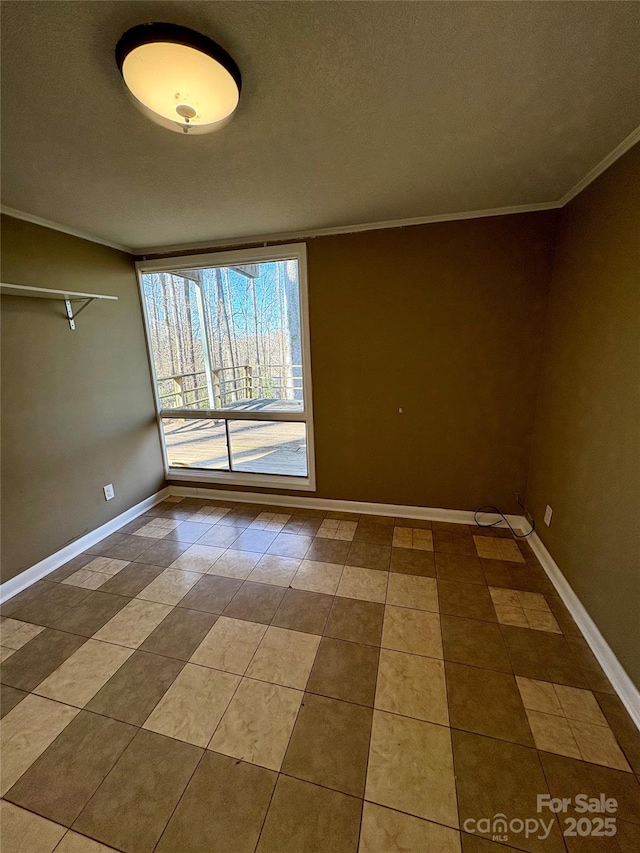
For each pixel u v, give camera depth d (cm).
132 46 95
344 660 166
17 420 221
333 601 204
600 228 175
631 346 150
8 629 190
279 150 156
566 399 208
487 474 276
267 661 167
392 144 153
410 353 271
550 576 219
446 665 161
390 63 108
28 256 225
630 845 102
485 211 235
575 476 195
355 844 104
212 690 153
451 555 244
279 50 102
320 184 190
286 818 111
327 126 139
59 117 129
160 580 228
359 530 282
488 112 132
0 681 160
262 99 123
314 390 299
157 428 344
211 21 93
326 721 139
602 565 166
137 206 213
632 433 148
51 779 123
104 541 277
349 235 263
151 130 138
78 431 262
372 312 271
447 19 94
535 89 120
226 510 326
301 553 253
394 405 283
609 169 168
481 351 257
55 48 99
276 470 346
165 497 356
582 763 123
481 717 139
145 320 322
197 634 184
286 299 302
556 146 156
